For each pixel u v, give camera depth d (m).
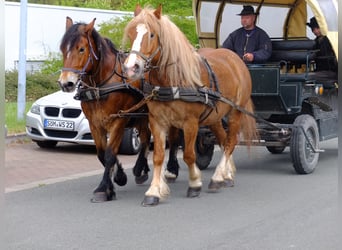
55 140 11.80
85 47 7.72
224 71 8.73
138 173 9.30
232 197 8.49
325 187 9.10
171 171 9.41
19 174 10.09
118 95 8.11
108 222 7.18
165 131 8.01
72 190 8.94
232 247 6.23
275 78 9.95
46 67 19.19
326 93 10.92
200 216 7.46
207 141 10.25
